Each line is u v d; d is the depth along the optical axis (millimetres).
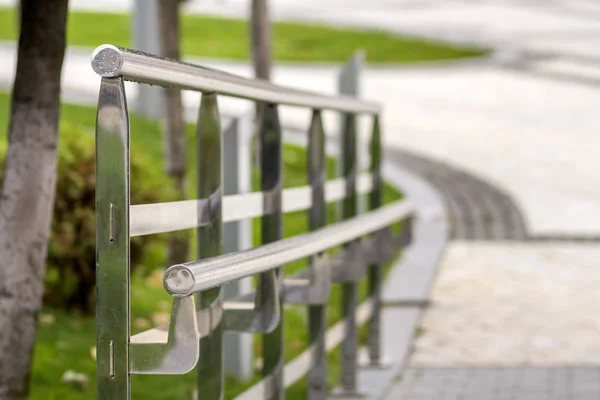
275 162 6273
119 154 4012
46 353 9031
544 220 19875
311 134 7438
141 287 12062
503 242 17922
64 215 9922
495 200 21797
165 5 11562
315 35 46469
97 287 4062
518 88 37312
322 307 7531
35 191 5844
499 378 9516
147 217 4398
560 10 57094
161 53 11664
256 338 11289
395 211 8992
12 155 5836
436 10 56250
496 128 30859
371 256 9070
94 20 45531
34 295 5926
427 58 42906
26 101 5809
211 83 4832
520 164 26031
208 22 47375
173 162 12078
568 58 42938
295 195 6930
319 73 37719
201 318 5188
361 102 8820
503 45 45812
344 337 8703
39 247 5906
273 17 51250
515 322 12008
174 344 4059
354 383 8922
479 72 40469
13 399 5949
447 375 9672
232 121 8625
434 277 14875
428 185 23188
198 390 5336
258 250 5020
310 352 7281
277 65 39500
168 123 12055
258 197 6000
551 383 9273
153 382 9031
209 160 5266
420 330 11664
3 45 35094
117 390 4066
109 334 4062
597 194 22609
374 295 9969
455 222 19672
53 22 5789
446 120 32062
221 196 5281
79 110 23531
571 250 17141
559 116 32656
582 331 11531
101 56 3916
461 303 13094
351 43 45219
